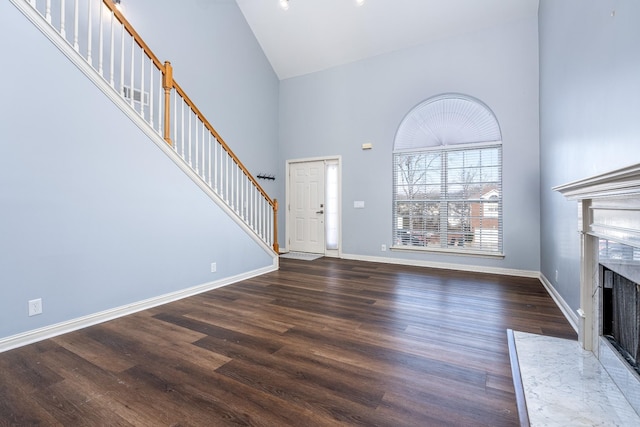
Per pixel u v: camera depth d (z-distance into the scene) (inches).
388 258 210.8
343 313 113.5
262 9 214.1
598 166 79.9
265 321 105.9
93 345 87.1
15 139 84.7
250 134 228.2
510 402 62.0
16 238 85.5
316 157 239.0
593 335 81.7
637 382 57.9
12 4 83.4
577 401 61.7
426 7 179.8
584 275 83.6
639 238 55.5
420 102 198.5
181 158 130.4
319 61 231.1
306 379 70.6
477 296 134.1
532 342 88.5
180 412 59.2
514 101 172.4
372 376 71.8
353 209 223.6
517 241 172.6
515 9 168.2
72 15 133.9
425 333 95.7
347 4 192.9
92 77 100.4
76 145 97.6
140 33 158.9
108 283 107.0
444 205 193.9
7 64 82.7
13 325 85.3
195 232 138.7
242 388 67.1
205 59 193.0
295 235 252.8
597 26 80.5
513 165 173.0
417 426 55.5
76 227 98.3
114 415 58.2
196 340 90.8
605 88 75.4
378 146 213.6
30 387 66.9
